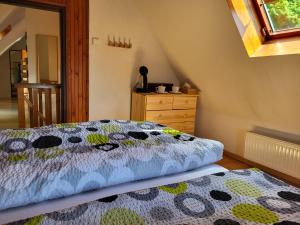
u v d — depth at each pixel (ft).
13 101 25.39
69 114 11.16
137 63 12.47
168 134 6.00
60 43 10.59
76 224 2.73
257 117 10.07
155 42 12.66
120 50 11.85
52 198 3.65
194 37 9.93
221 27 8.32
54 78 14.08
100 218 2.87
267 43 7.89
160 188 3.69
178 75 13.67
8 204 3.31
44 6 10.02
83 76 11.19
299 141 8.79
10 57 26.96
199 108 13.46
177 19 9.96
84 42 10.96
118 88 12.15
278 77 7.77
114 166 4.11
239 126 11.19
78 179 3.78
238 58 8.71
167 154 4.74
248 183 3.98
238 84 9.71
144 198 3.37
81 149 4.65
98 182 3.93
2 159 4.02
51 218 2.82
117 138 5.41
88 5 10.72
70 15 10.48
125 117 12.62
